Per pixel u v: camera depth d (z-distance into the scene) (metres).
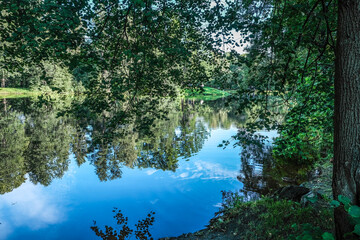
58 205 7.12
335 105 2.49
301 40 3.70
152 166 10.62
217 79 5.25
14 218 6.39
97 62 4.34
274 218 4.61
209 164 10.55
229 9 4.25
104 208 6.88
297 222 4.26
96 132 18.53
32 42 3.09
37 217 6.38
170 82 5.94
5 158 12.26
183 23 5.34
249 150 12.55
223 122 23.77
